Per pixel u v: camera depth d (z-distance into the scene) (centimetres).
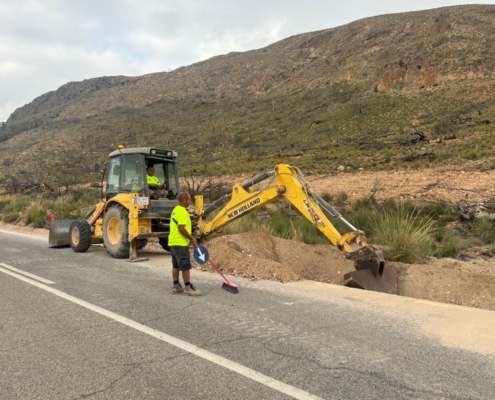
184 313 569
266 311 576
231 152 5300
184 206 670
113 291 692
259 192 825
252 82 11831
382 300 626
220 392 354
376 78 7594
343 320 537
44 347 455
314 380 374
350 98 7000
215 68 14900
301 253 921
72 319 548
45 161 6675
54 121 13512
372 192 1791
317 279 828
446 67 6319
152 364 410
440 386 363
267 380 374
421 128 4088
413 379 376
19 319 550
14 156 7475
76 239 1133
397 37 9156
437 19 8044
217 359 419
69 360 422
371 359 418
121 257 1033
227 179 3034
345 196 1747
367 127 4934
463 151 2586
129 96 14175
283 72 11544
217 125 7919
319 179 2405
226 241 927
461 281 707
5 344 465
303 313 566
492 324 518
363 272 714
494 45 6481
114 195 1080
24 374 393
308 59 11925
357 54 9212
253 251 907
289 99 8669
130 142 7806
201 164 4578
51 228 1228
